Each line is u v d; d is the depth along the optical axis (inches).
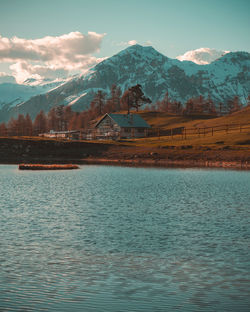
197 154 3410.4
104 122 6077.8
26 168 2795.3
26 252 698.8
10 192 1507.1
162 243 763.4
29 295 513.7
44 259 661.3
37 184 1803.6
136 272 601.6
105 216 1023.6
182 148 3710.6
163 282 561.6
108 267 624.7
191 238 799.7
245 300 500.7
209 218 1000.9
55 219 980.6
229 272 601.0
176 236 816.9
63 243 759.7
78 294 518.3
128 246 740.7
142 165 3117.6
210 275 588.4
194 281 565.0
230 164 2987.2
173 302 495.2
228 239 792.9
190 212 1085.8
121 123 5792.3
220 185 1755.7
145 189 1612.9
